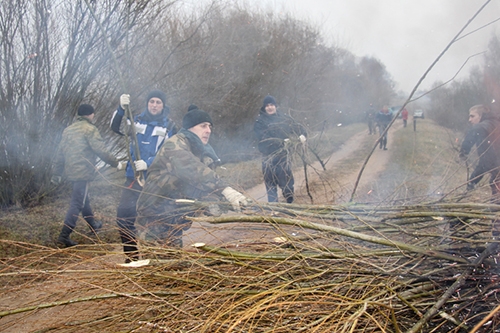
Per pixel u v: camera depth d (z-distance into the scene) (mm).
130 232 3486
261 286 2125
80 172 4656
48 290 2426
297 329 1932
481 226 2664
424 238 2756
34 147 6266
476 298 2148
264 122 5824
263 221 2439
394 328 1958
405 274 2260
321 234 2543
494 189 3783
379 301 2033
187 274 2234
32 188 6438
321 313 1971
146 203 3258
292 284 2205
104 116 7348
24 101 6152
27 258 2496
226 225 2939
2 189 6066
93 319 2166
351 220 2855
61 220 5625
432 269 2367
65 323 2150
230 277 2186
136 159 3992
